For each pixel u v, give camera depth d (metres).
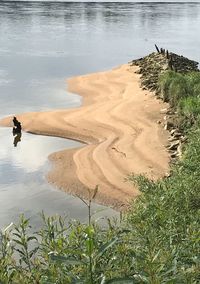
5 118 35.88
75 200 22.28
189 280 4.67
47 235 5.71
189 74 39.16
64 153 28.56
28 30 97.25
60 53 69.56
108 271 4.32
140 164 25.78
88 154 27.89
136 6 175.00
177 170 14.02
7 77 51.50
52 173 25.56
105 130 32.16
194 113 29.80
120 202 21.81
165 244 6.57
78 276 3.96
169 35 96.75
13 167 26.77
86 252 3.96
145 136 29.83
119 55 69.56
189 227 8.05
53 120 34.75
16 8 148.75
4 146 30.41
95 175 24.88
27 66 58.38
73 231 5.24
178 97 34.84
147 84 43.84
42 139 31.73
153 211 9.87
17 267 4.74
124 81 47.50
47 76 52.38
